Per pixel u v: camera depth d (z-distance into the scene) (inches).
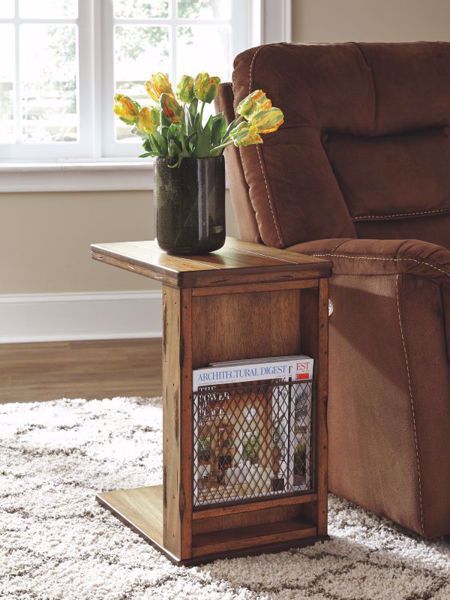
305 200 105.6
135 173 174.2
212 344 89.7
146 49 178.2
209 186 91.4
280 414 90.7
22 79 175.6
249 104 89.7
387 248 89.0
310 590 82.3
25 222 172.9
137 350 168.4
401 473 91.4
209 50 180.1
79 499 101.0
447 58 120.9
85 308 176.4
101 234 175.5
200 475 88.5
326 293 89.7
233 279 85.1
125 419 127.6
